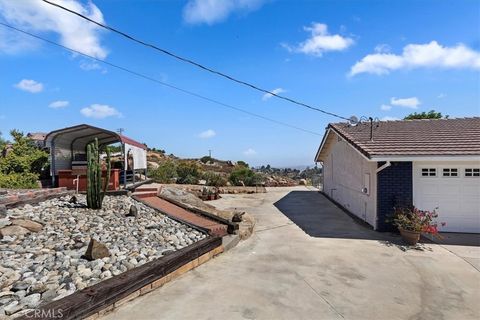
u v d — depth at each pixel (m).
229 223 8.00
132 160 13.27
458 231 9.18
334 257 6.65
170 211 9.27
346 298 4.64
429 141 9.89
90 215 7.16
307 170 33.12
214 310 4.06
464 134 10.45
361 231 9.27
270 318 3.94
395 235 8.77
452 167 9.18
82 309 3.39
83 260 4.57
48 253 4.71
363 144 9.98
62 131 11.44
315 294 4.73
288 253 6.89
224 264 5.98
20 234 5.27
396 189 9.28
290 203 15.73
